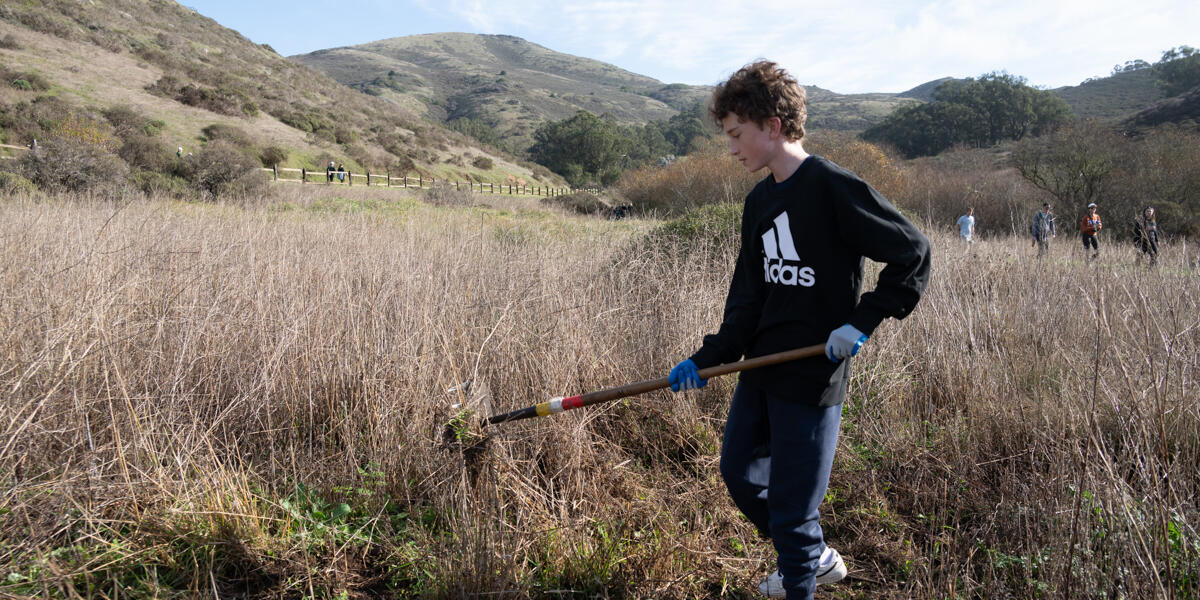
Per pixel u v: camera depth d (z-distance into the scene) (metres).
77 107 32.00
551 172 81.62
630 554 2.62
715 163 20.53
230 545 2.52
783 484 2.16
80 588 2.31
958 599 2.37
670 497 3.11
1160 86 100.25
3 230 5.28
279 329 3.85
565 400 2.49
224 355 3.63
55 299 3.79
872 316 1.99
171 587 2.38
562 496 2.96
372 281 4.38
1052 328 4.67
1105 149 19.42
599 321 4.38
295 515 2.71
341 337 3.88
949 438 3.49
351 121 52.94
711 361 2.29
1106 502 2.39
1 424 2.82
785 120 2.08
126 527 2.62
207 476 2.76
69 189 15.30
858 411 3.94
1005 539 2.70
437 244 6.38
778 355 2.11
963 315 4.62
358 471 3.11
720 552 2.76
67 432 2.95
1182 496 2.54
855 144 21.61
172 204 8.46
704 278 5.14
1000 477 3.16
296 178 35.00
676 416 3.75
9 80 32.59
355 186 32.03
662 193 22.41
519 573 2.46
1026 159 20.83
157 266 4.67
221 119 40.00
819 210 2.06
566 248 6.49
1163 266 5.64
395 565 2.60
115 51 44.81
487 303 4.45
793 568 2.20
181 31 59.22
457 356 3.85
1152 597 2.10
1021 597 2.41
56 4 47.72
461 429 2.82
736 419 2.34
